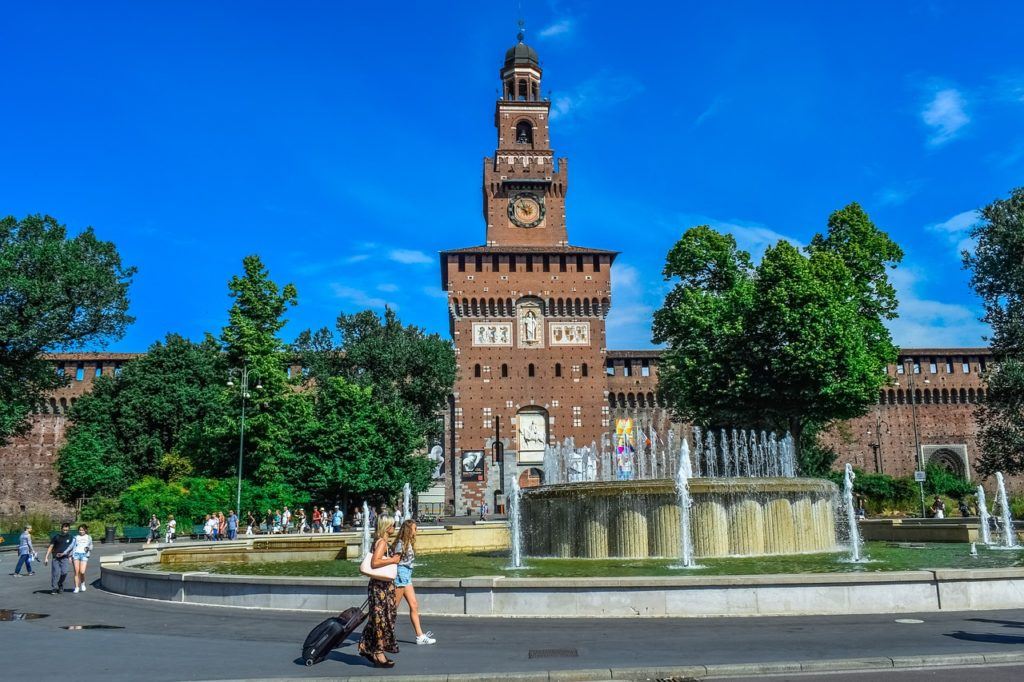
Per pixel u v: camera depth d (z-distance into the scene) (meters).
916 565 19.78
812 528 24.39
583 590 14.55
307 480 59.53
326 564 25.14
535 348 78.56
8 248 48.44
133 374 69.31
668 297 56.91
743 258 55.88
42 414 80.12
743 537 22.80
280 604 16.36
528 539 25.20
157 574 18.80
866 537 34.34
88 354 80.31
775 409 45.81
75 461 63.81
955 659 10.83
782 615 14.30
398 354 70.19
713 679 10.21
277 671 10.54
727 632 12.90
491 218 81.88
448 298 78.88
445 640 12.55
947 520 35.94
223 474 57.59
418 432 66.81
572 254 80.12
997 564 20.00
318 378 70.38
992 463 45.38
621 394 80.62
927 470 73.06
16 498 78.12
